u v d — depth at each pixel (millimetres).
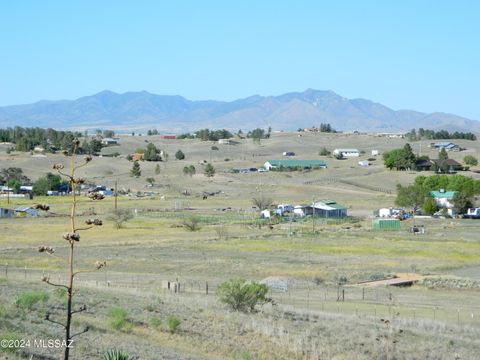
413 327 48656
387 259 93562
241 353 36469
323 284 74188
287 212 160250
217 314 44688
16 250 94562
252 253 96625
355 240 114625
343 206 169250
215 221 143375
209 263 85188
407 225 143125
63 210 155500
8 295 41250
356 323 47844
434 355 40656
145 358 31000
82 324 35938
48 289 46125
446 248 105375
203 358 34031
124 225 133500
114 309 39406
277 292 67688
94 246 101875
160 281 71250
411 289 73125
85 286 52625
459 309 61062
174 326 38812
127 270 80625
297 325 44938
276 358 36688
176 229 128875
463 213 167500
